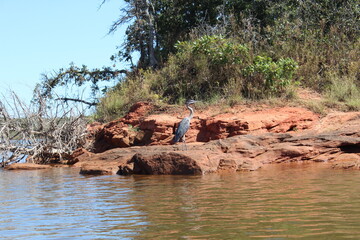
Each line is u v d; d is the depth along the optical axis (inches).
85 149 675.4
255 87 671.8
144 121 652.7
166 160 450.3
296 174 391.2
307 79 716.7
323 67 737.6
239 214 237.6
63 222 240.7
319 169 419.2
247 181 363.9
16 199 327.9
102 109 808.9
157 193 326.3
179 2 984.9
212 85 724.7
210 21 943.0
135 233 208.5
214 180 382.0
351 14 816.3
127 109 778.8
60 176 480.7
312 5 853.8
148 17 994.1
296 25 809.5
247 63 714.2
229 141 504.4
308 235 191.0
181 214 245.8
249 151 485.1
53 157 684.1
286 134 518.9
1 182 439.8
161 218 237.9
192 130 607.5
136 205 280.7
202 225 217.5
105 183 401.7
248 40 792.3
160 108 693.9
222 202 274.7
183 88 739.4
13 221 249.1
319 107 603.5
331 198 269.7
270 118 575.8
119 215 251.8
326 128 564.4
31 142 661.9
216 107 652.7
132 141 652.7
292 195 286.4
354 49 748.6
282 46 765.3
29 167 583.2
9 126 653.3
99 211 267.0
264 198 280.7
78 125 698.8
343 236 187.2
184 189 339.0
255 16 889.5
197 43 745.0
